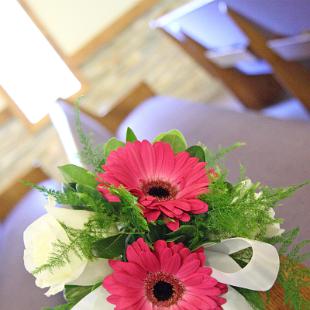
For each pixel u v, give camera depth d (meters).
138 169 0.51
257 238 0.51
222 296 0.51
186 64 2.78
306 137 0.88
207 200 0.50
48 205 0.50
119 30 2.72
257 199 0.50
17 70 2.55
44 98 2.63
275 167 0.84
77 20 2.65
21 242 0.92
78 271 0.48
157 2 2.75
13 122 2.65
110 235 0.51
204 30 1.82
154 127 1.39
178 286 0.48
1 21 2.47
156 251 0.48
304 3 1.11
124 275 0.47
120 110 1.82
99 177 0.51
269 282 0.50
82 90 2.69
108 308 0.50
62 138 1.06
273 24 1.36
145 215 0.48
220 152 0.58
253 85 2.16
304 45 1.29
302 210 0.71
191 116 1.32
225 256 0.52
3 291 0.79
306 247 0.65
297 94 1.56
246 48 1.66
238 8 1.39
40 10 2.57
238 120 1.12
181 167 0.51
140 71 2.76
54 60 2.62
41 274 0.48
